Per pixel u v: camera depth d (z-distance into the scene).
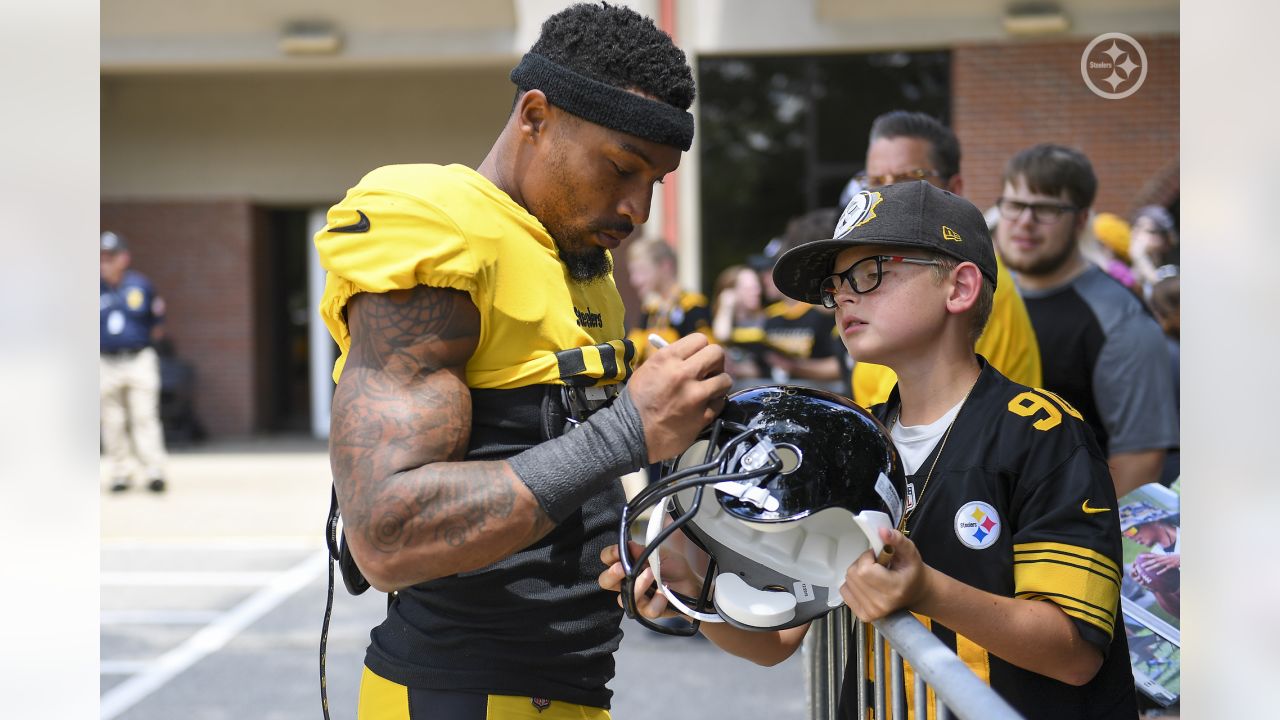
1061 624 1.48
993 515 1.58
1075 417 1.63
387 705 1.67
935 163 3.08
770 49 10.45
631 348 1.73
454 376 1.50
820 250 1.73
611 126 1.53
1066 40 10.16
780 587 1.50
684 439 1.44
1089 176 3.14
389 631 1.70
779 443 1.42
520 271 1.55
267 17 10.70
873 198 1.70
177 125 12.95
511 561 1.61
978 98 10.31
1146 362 3.07
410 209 1.48
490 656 1.61
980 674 1.61
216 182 12.99
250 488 9.77
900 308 1.67
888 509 1.43
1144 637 2.63
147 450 9.57
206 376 13.14
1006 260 3.21
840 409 1.48
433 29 10.70
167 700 4.46
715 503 1.52
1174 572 2.64
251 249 13.09
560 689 1.65
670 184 10.22
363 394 1.46
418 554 1.40
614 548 1.57
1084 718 1.60
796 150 10.83
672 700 4.44
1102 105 10.12
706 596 1.55
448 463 1.43
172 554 7.25
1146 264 5.82
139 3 10.47
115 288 9.48
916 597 1.41
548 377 1.57
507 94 12.67
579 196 1.57
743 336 6.90
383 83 12.77
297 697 4.52
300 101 12.87
